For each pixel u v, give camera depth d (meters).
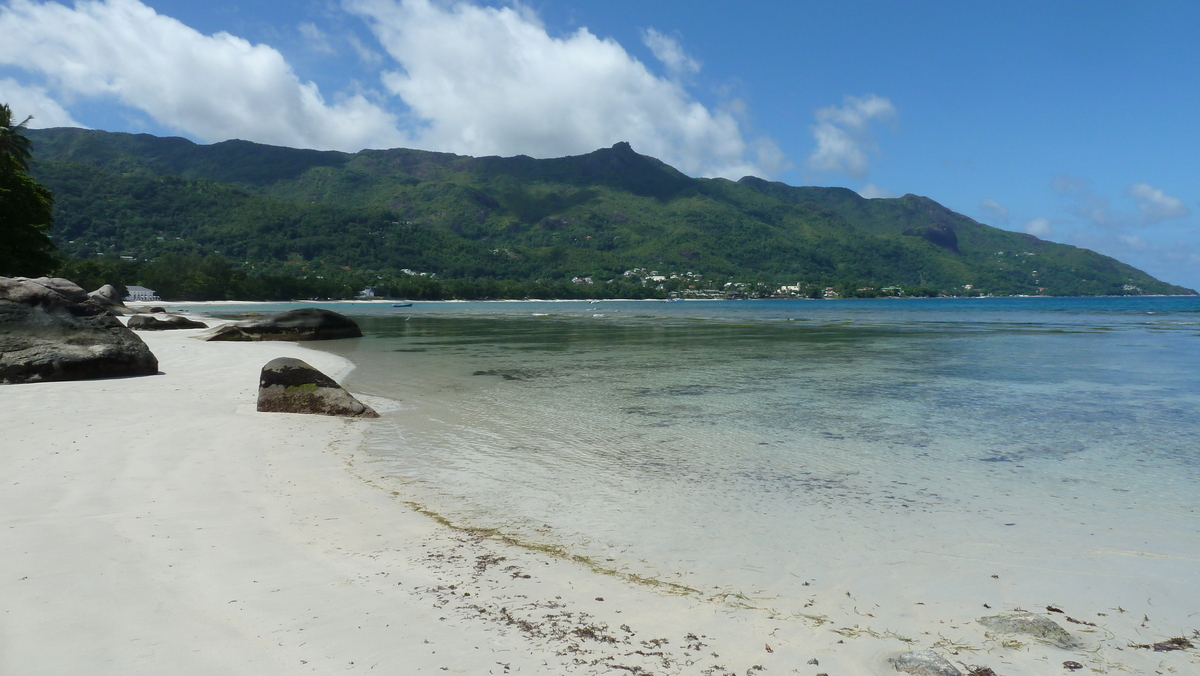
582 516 6.37
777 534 5.88
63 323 15.79
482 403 13.10
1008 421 11.26
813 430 10.53
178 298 137.38
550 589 4.68
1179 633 4.10
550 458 8.70
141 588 4.41
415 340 31.53
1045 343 28.84
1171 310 88.19
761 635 4.03
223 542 5.38
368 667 3.51
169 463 7.89
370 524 6.03
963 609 4.43
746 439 9.87
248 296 146.00
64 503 6.22
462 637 3.90
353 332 32.81
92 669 3.40
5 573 4.57
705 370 18.97
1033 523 6.16
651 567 5.14
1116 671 3.66
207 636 3.80
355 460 8.50
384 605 4.32
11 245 42.59
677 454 8.93
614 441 9.73
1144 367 19.30
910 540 5.73
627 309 113.12
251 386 14.90
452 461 8.51
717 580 4.89
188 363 19.22
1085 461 8.50
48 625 3.85
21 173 45.69
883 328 42.66
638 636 3.99
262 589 4.49
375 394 14.27
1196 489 7.23
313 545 5.43
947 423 11.08
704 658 3.73
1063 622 4.25
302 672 3.44
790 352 24.94
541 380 16.70
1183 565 5.15
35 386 14.09
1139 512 6.46
